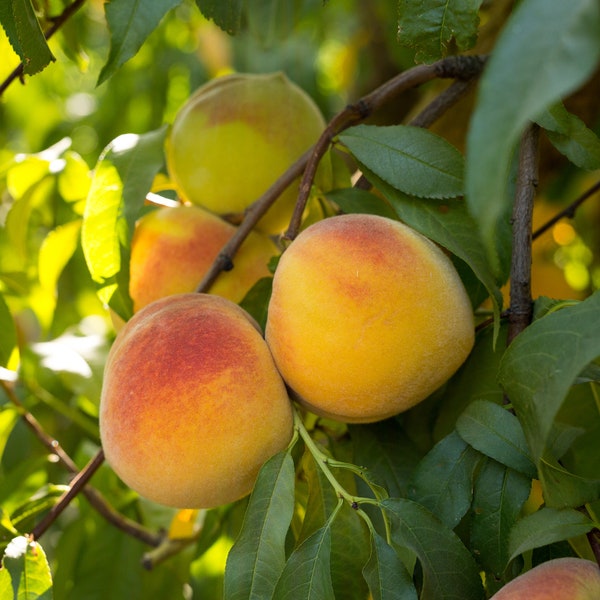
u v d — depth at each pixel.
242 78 0.93
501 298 0.81
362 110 0.87
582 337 0.73
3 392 0.97
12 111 1.48
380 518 0.80
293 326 0.79
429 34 0.79
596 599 0.73
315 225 0.81
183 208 0.90
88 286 1.11
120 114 1.42
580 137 0.81
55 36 1.00
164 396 0.78
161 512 1.00
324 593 0.76
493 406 0.78
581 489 0.76
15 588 0.81
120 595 0.99
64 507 0.86
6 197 1.14
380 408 0.80
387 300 0.78
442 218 0.81
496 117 0.64
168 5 0.81
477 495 0.78
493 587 0.78
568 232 1.12
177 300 0.82
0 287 0.99
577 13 0.64
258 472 0.79
